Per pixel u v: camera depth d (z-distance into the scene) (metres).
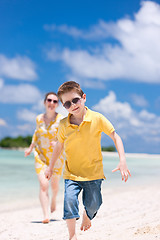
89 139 3.14
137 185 9.68
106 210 5.41
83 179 3.10
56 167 5.28
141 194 7.42
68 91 3.15
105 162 22.78
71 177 3.14
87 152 3.13
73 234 3.03
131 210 5.30
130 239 3.23
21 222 4.73
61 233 3.97
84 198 3.14
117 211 5.27
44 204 4.88
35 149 5.35
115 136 3.16
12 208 6.01
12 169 14.38
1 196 7.31
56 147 3.41
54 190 5.39
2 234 3.98
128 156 42.97
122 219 4.53
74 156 3.17
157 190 8.15
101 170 3.20
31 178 10.94
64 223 4.64
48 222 4.70
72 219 3.01
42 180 5.05
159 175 13.36
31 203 6.55
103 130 3.20
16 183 9.57
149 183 10.25
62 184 9.51
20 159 24.34
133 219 4.45
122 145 3.12
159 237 3.16
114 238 3.36
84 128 3.14
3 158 25.61
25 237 3.82
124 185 9.69
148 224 3.83
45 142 5.27
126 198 6.84
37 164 5.21
